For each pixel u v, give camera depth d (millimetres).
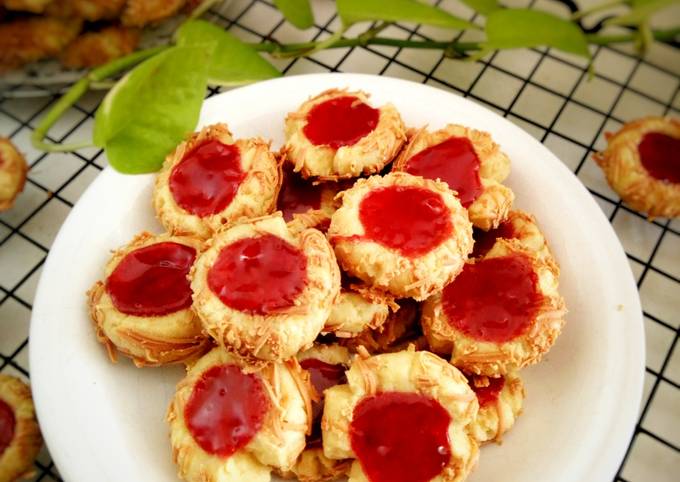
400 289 175
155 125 200
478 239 195
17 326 211
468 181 193
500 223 195
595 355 171
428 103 212
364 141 198
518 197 199
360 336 183
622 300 176
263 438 160
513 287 177
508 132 205
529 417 173
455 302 179
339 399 165
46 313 176
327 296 166
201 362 172
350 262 176
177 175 196
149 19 233
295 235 175
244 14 270
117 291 178
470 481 165
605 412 162
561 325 173
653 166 215
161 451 167
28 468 185
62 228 188
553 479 156
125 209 196
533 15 187
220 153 199
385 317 179
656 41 239
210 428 162
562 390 172
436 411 162
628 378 165
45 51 227
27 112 246
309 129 203
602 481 154
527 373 180
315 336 165
